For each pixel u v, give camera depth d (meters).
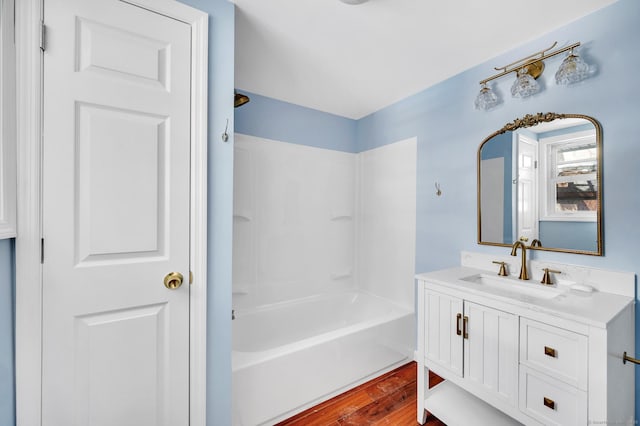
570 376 1.06
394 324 2.13
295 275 2.57
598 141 1.34
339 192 2.83
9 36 0.90
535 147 1.58
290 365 1.63
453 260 2.03
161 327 1.18
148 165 1.14
